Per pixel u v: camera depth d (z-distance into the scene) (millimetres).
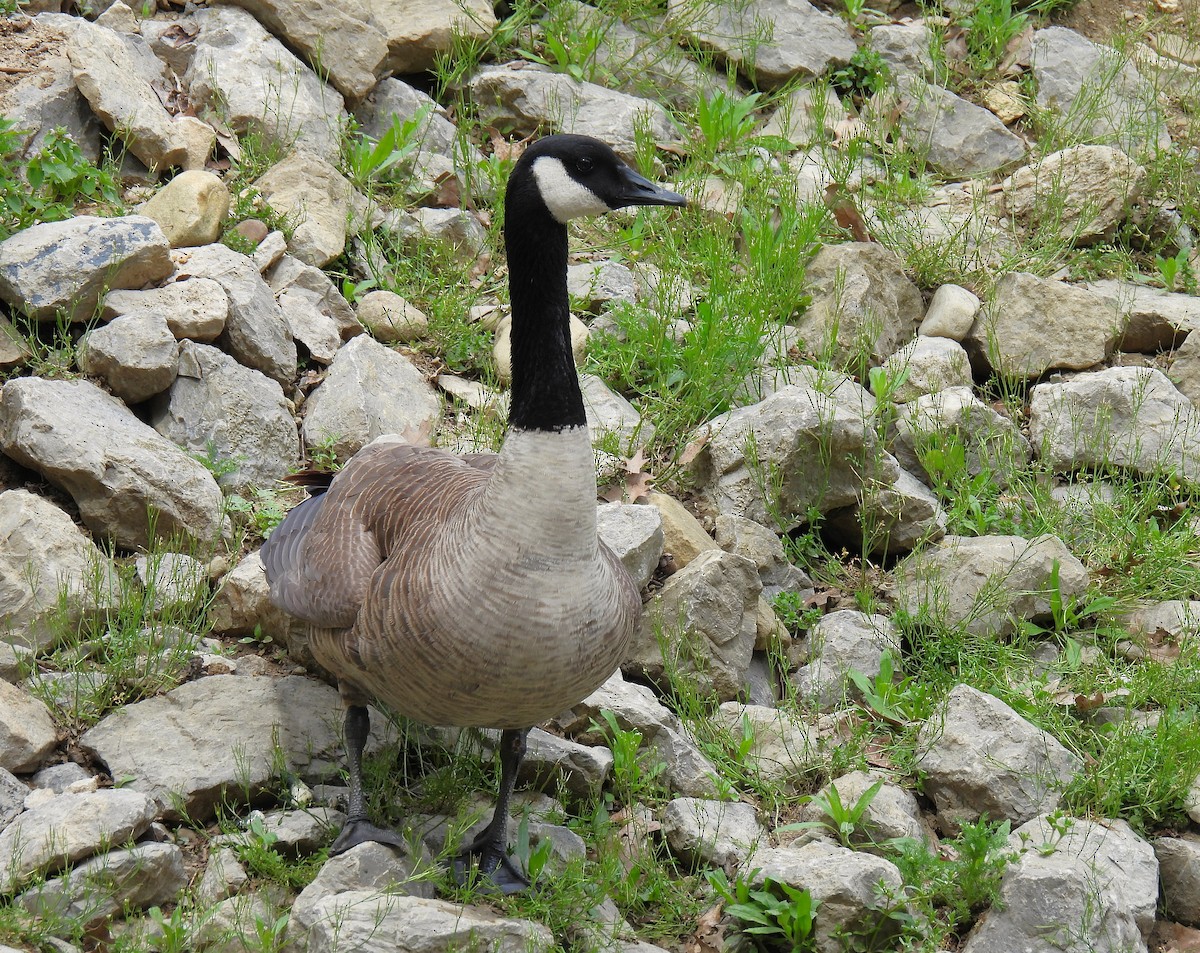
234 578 9414
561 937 7648
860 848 8508
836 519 11547
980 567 10609
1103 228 14773
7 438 9750
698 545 10469
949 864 8086
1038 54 17094
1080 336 13047
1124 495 11641
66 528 9258
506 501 7141
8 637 8805
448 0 15547
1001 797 8633
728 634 9742
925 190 15039
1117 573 11086
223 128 13281
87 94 12445
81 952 7102
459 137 14602
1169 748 8961
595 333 12484
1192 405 12391
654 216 14211
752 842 8367
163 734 8375
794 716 9570
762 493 10914
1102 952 7605
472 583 7168
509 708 7500
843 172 14977
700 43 16406
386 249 13211
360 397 11023
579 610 7289
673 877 8438
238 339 11117
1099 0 18422
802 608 10586
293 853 7957
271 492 10555
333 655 7930
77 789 7957
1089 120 16469
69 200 12078
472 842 8180
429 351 12312
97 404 10180
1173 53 17922
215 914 7297
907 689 9930
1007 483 11875
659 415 11797
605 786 8945
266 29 14586
